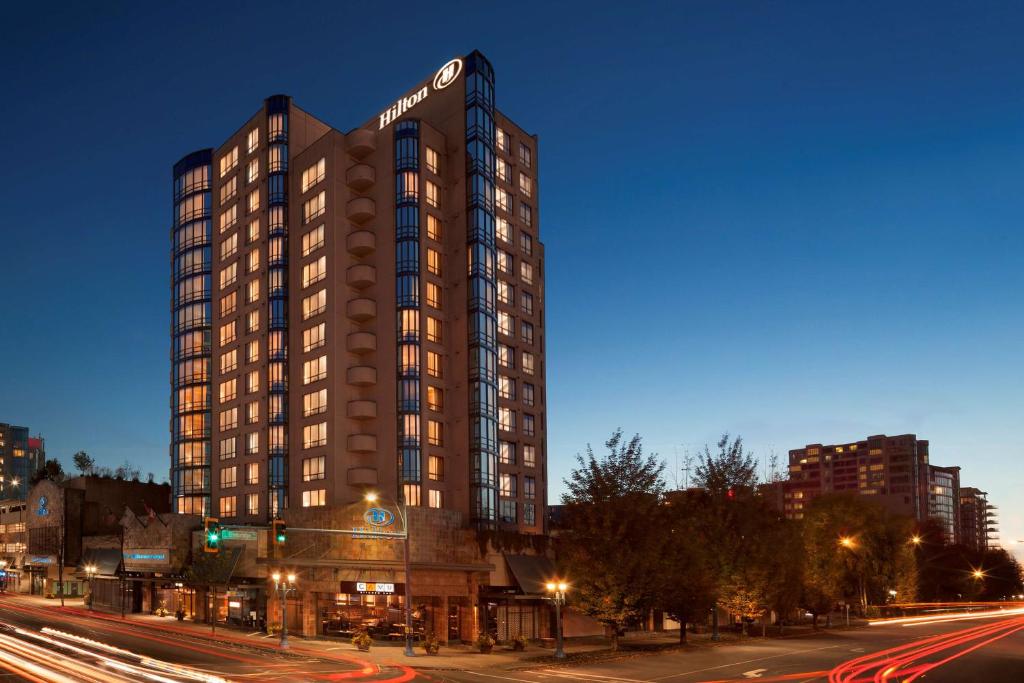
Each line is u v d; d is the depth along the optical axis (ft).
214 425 305.53
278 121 295.07
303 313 276.62
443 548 215.72
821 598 273.13
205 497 307.99
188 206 332.60
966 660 162.61
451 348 266.57
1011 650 185.26
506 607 220.84
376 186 272.51
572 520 190.19
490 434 262.06
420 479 248.32
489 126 278.67
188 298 325.21
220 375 307.99
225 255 314.76
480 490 252.83
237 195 311.06
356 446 254.88
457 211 271.69
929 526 495.82
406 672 140.36
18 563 412.57
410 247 260.42
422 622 210.79
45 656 140.77
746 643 205.05
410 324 256.73
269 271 286.05
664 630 248.32
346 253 269.85
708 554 220.64
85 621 235.81
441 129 280.92
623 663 158.92
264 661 150.10
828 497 347.36
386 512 207.21
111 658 142.10
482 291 265.13
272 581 218.79
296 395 274.16
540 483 300.40
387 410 256.11
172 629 218.38
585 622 232.53
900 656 171.42
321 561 207.10
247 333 296.51
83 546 355.15
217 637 199.93
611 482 188.96
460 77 278.26
